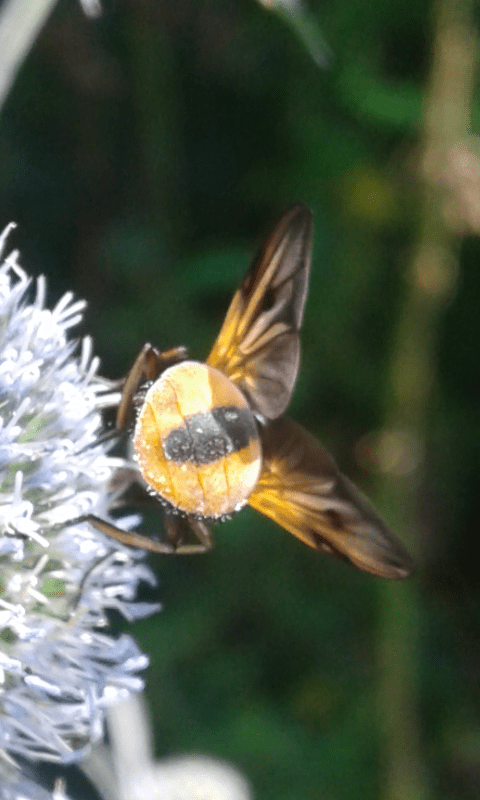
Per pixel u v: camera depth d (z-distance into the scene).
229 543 0.13
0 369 0.09
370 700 0.13
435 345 0.13
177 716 0.12
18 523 0.09
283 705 0.13
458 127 0.13
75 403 0.09
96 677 0.09
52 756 0.09
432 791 0.12
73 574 0.09
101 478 0.09
